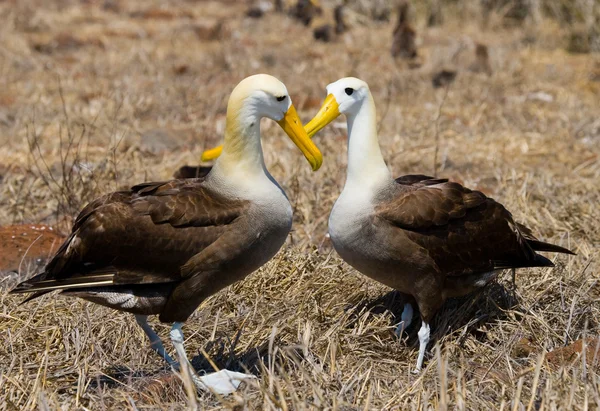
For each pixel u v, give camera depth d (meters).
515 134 19.02
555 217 13.75
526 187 15.13
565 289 10.80
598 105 21.38
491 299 10.47
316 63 25.66
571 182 15.84
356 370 8.91
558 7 31.02
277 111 9.02
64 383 9.02
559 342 9.95
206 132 18.95
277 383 7.82
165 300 8.90
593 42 28.62
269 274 11.11
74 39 27.94
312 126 9.67
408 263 9.53
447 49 26.41
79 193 14.34
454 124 19.69
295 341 9.80
